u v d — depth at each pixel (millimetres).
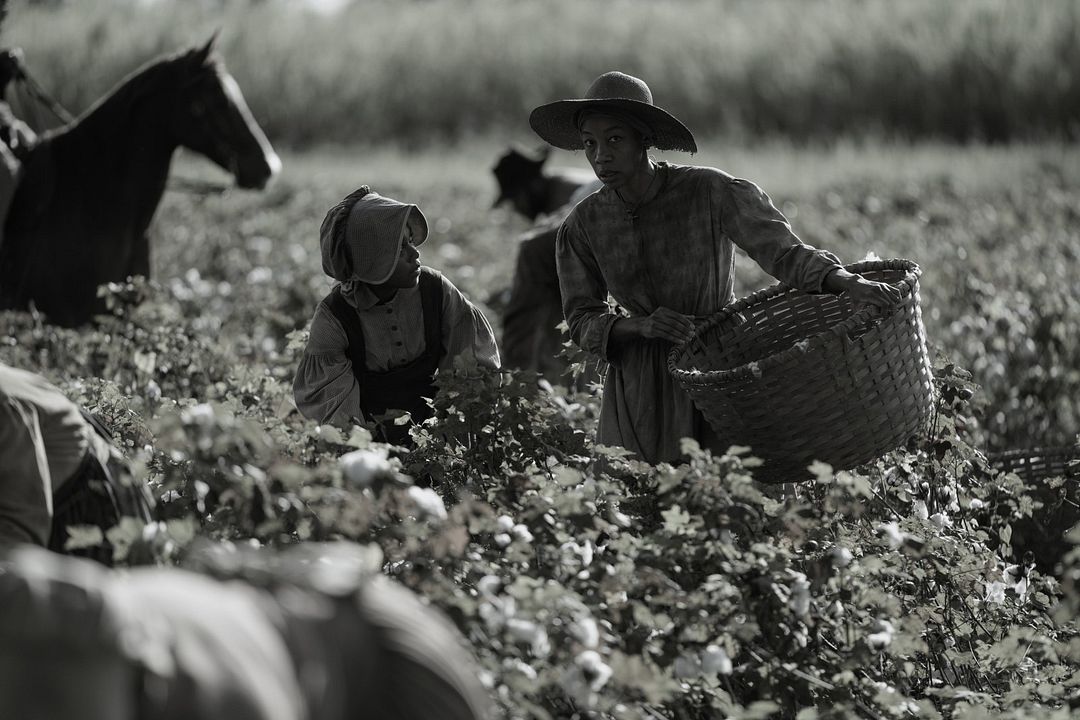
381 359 11711
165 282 30969
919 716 8883
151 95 22078
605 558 9352
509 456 11297
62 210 21703
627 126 11109
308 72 87750
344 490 8414
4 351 17328
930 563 10477
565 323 12617
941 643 10352
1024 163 55688
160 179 22469
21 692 4652
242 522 8375
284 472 8062
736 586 8836
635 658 7547
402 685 5555
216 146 22469
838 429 10219
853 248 34562
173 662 4859
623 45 88125
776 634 8875
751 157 65250
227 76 22828
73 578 4766
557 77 88125
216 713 4855
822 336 9898
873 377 10125
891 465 12062
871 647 8852
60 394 7652
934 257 31500
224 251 35344
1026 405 18328
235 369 14016
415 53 89812
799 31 83250
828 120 77625
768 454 10430
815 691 8875
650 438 11547
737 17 89875
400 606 5816
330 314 11633
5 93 23672
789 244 10805
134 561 7426
